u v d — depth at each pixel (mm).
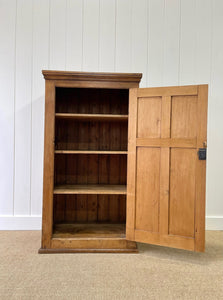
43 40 2699
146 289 1573
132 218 2133
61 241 2117
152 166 2090
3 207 2684
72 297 1474
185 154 2008
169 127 2041
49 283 1622
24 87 2691
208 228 2740
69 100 2590
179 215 2021
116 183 2629
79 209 2611
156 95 2070
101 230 2355
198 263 1960
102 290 1552
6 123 2682
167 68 2742
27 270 1791
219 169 2744
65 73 2086
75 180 2615
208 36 2736
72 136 2602
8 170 2682
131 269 1838
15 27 2684
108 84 2143
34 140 2697
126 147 2627
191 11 2736
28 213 2699
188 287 1606
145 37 2736
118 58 2738
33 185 2697
